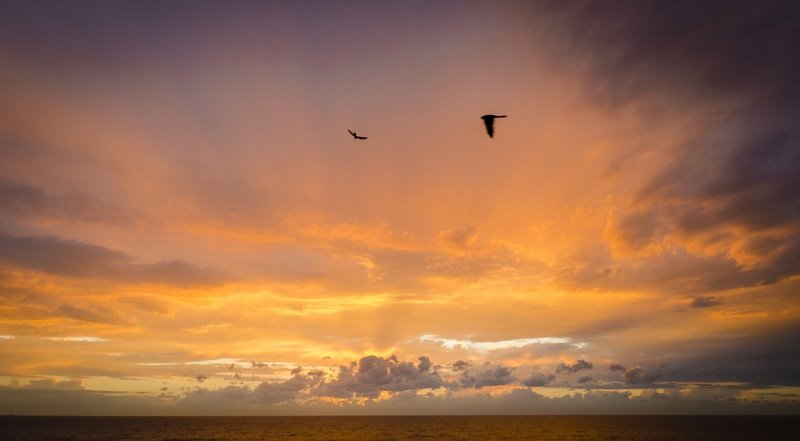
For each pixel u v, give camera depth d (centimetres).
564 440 14050
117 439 14588
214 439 14738
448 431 18938
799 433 16600
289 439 15012
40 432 17912
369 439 15038
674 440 13750
